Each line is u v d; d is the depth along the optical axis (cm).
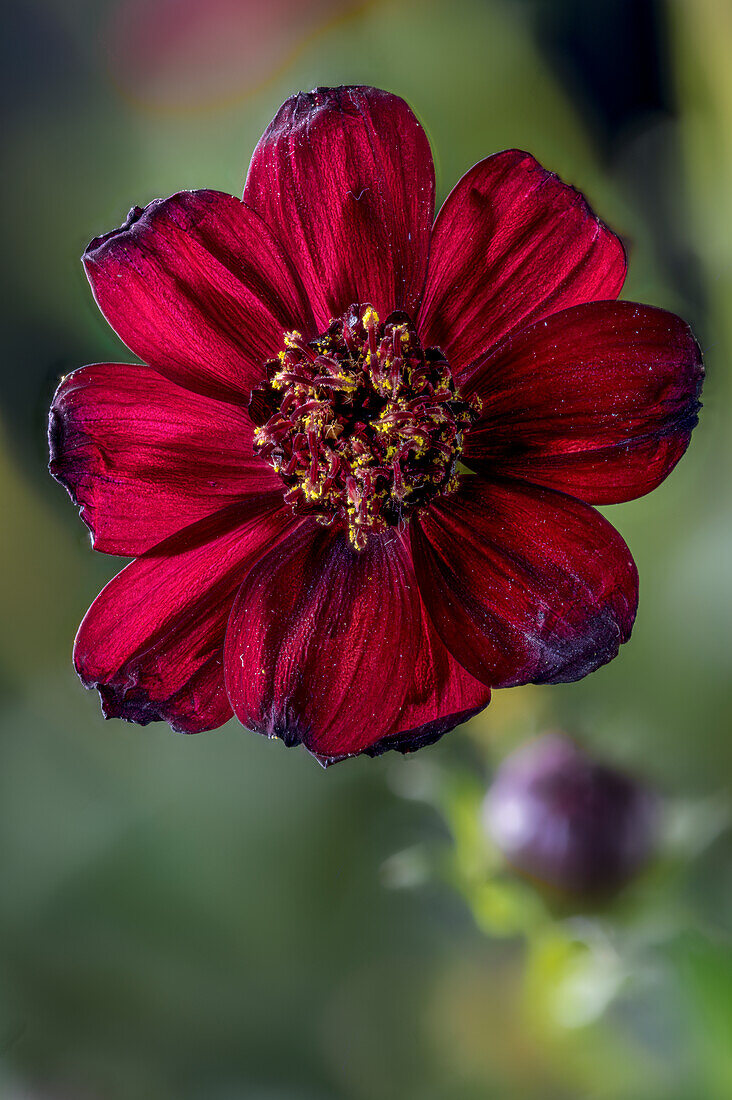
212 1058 27
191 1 29
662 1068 25
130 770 28
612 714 26
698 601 26
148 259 20
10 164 30
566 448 19
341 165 20
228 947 28
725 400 26
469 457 20
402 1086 27
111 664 20
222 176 30
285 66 29
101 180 30
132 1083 27
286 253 20
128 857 28
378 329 20
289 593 20
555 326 19
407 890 28
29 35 31
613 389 19
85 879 28
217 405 20
